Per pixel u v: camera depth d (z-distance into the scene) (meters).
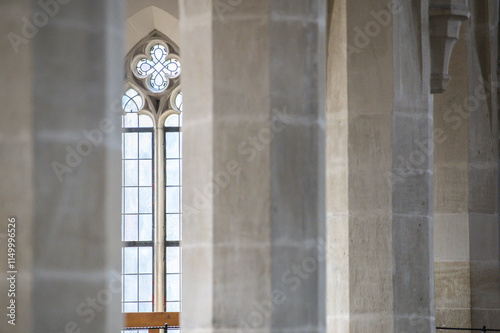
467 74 16.66
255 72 9.72
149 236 19.28
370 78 12.86
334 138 12.95
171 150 19.44
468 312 16.45
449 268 16.58
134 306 19.11
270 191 9.61
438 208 16.70
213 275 9.62
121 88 8.92
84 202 8.61
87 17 8.70
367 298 12.66
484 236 16.61
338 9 12.96
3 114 8.60
